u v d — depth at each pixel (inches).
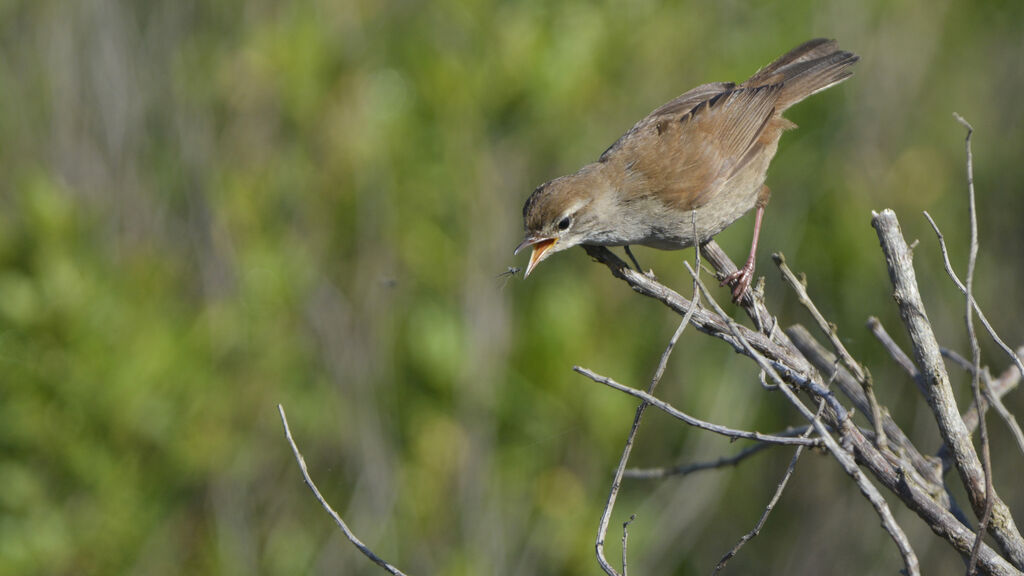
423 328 455.5
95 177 459.8
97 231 442.6
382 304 464.8
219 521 452.1
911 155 568.1
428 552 454.9
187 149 463.8
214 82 472.7
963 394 539.5
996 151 602.9
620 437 468.1
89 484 413.7
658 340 505.0
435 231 471.5
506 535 461.4
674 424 511.8
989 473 190.5
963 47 629.3
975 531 212.1
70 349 401.1
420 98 471.2
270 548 467.8
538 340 454.6
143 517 426.0
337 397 459.2
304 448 477.1
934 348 217.0
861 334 544.7
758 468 559.8
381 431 458.6
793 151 560.1
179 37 490.0
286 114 472.4
